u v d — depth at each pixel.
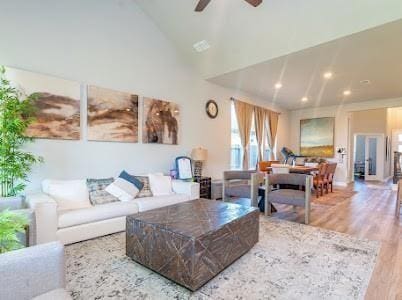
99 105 3.75
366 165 9.93
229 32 4.16
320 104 8.02
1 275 1.07
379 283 2.06
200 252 1.92
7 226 1.31
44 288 1.19
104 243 2.83
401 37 3.36
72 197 3.10
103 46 3.85
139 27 4.34
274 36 3.88
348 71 4.78
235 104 6.32
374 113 9.98
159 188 3.99
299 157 8.04
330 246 2.83
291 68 4.68
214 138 5.83
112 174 3.93
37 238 2.47
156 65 4.59
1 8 2.94
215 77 5.33
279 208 4.73
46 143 3.25
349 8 3.08
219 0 3.64
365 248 2.79
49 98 3.25
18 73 3.01
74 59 3.53
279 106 8.36
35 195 2.77
